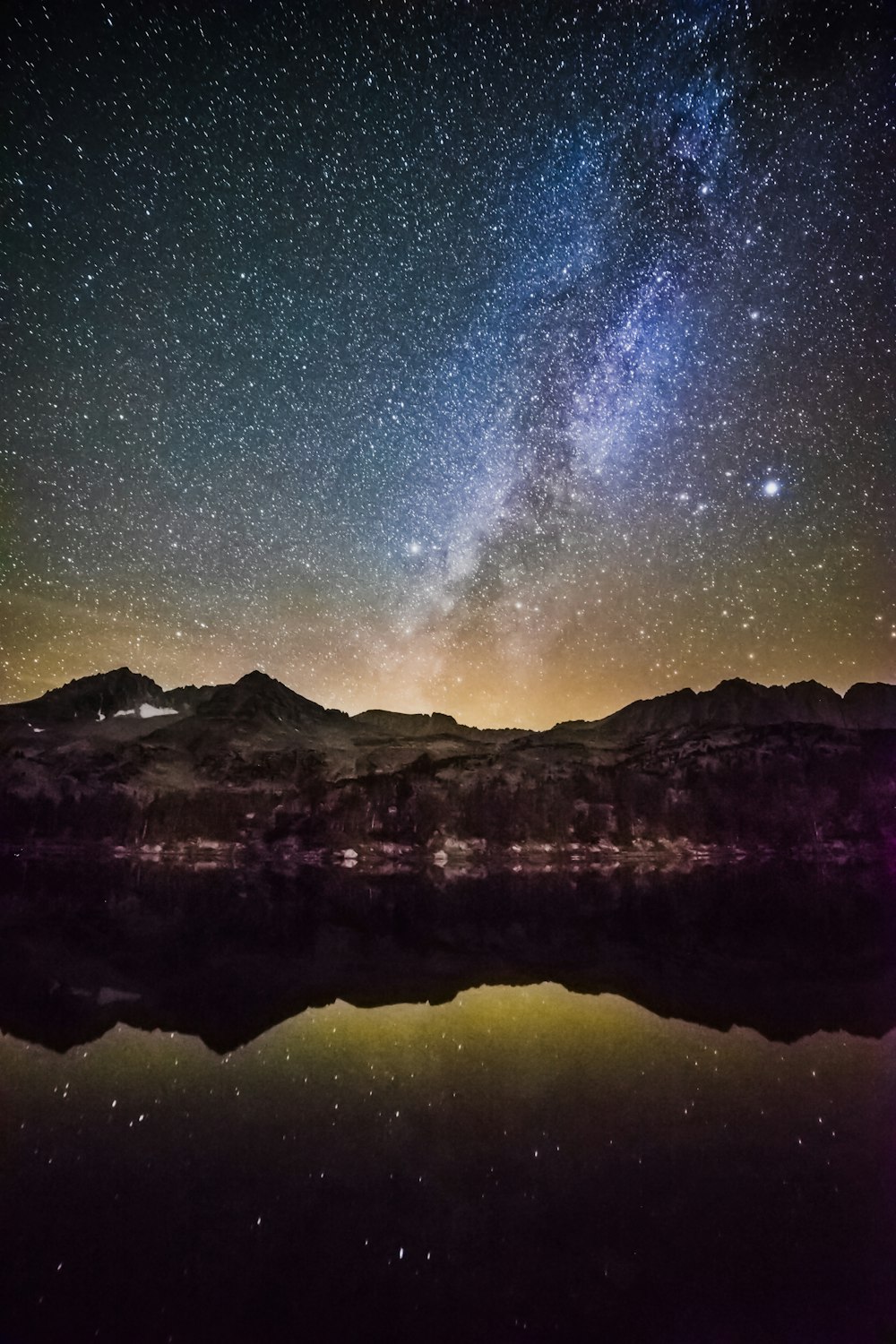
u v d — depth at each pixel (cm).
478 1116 848
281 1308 528
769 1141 783
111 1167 732
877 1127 814
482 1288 546
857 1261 582
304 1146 777
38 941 1878
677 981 1503
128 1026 1186
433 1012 1280
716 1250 597
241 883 3622
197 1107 876
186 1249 595
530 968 1633
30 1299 536
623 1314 521
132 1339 492
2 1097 899
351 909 2664
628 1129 815
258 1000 1352
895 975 1555
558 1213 650
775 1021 1218
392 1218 642
